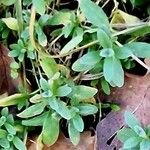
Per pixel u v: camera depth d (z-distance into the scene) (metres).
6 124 0.21
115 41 0.19
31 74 0.22
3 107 0.22
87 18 0.19
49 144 0.21
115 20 0.21
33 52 0.21
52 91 0.20
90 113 0.20
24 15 0.21
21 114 0.20
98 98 0.21
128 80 0.21
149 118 0.20
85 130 0.21
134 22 0.21
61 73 0.21
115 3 0.21
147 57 0.19
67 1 0.22
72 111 0.20
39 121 0.21
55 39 0.21
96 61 0.19
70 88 0.20
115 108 0.21
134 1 0.21
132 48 0.19
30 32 0.20
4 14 0.22
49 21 0.21
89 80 0.21
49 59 0.21
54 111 0.20
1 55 0.22
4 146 0.20
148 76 0.20
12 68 0.21
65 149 0.21
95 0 0.21
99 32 0.18
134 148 0.20
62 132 0.21
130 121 0.19
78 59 0.20
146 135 0.19
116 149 0.21
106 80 0.19
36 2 0.20
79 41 0.19
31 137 0.21
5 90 0.22
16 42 0.22
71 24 0.20
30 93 0.21
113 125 0.21
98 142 0.21
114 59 0.18
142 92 0.20
